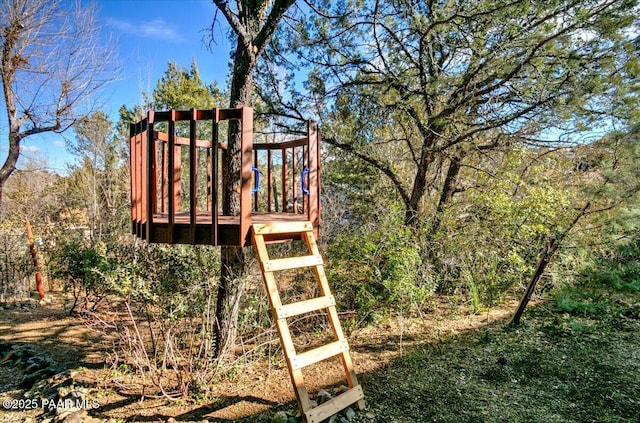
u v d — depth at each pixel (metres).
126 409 3.22
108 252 5.40
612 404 3.09
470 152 6.38
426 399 3.23
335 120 6.74
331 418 2.88
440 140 6.10
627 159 4.41
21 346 4.88
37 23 7.76
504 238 6.01
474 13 5.04
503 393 3.31
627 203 4.43
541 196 5.83
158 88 12.18
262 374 3.88
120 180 10.44
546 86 4.96
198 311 4.14
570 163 6.64
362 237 5.35
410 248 5.14
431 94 5.71
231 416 3.07
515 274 5.73
